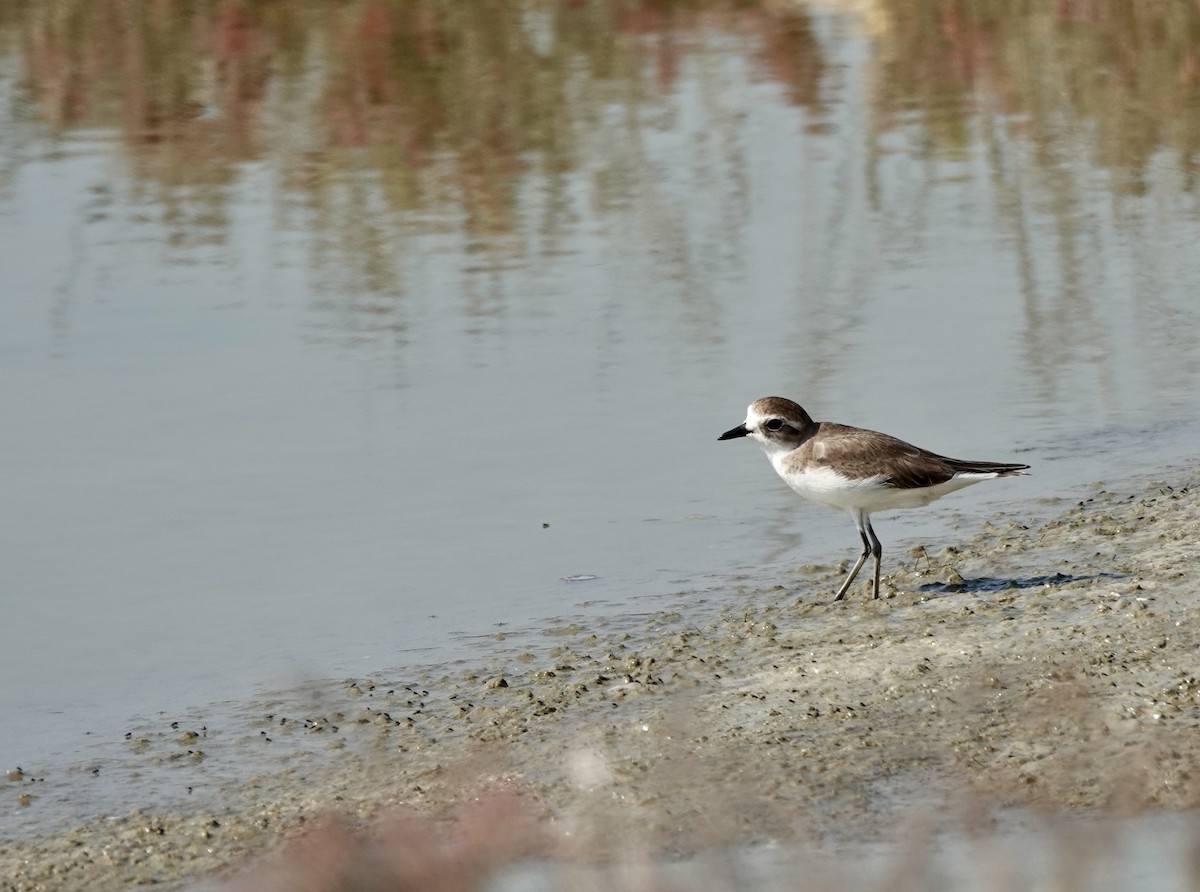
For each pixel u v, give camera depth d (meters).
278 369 16.97
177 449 15.18
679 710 9.55
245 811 8.89
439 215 21.88
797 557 12.79
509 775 8.96
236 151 24.95
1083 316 17.72
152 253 20.45
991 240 20.31
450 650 11.23
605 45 30.61
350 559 12.97
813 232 20.64
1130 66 28.11
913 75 28.20
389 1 33.16
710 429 15.34
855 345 17.16
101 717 10.41
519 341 17.53
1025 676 9.69
